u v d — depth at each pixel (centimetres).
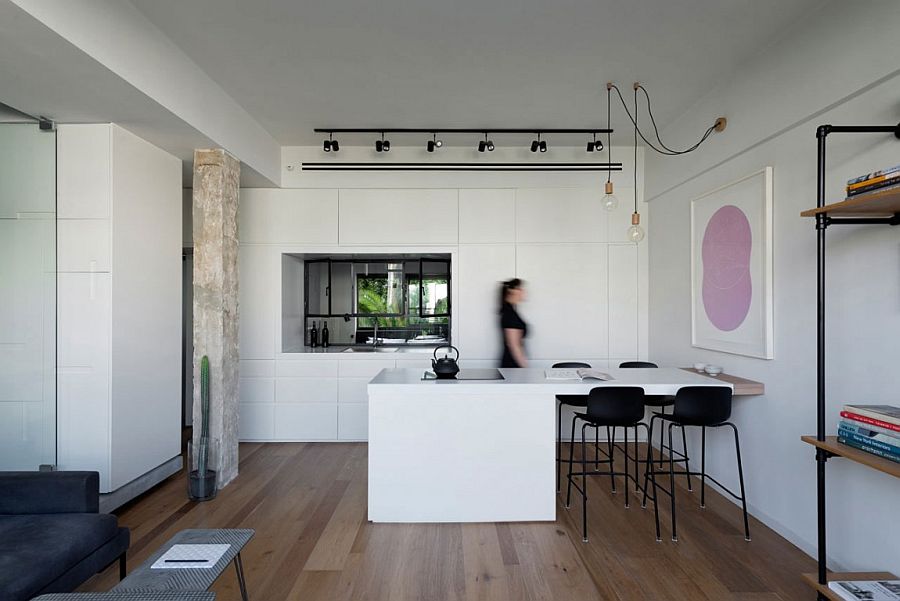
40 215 328
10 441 323
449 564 269
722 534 303
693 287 413
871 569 234
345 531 310
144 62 286
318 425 520
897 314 222
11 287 324
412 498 322
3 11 204
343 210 522
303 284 589
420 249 522
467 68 351
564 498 366
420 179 523
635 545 290
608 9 278
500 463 323
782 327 300
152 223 374
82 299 328
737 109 347
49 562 187
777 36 303
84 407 327
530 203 524
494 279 523
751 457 331
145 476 366
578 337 524
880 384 230
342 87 382
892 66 221
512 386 322
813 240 274
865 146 239
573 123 457
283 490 381
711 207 382
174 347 404
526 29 300
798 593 240
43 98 292
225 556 184
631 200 525
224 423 392
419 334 591
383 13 283
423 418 323
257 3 272
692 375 362
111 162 330
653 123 454
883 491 228
